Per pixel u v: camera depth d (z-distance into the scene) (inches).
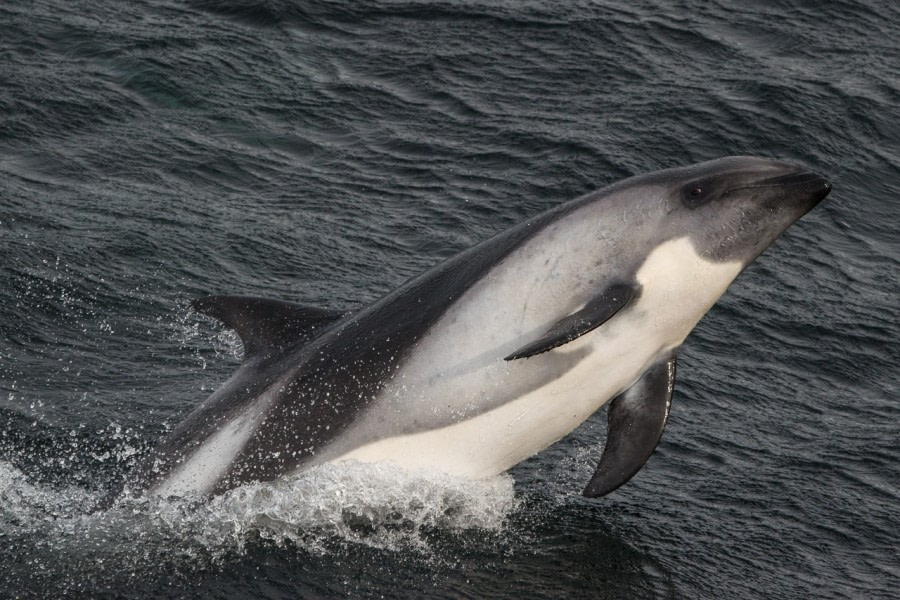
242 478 1291.8
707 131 2701.8
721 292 1330.0
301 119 2610.7
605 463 1330.0
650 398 1338.6
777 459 1595.7
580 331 1216.8
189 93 2632.9
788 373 1899.6
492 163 2503.7
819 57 3129.9
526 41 3043.8
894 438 1696.6
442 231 2226.9
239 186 2325.3
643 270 1278.3
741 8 3366.1
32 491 1328.7
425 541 1283.2
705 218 1289.4
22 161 2292.1
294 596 1171.3
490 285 1296.8
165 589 1167.0
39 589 1153.4
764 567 1317.7
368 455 1302.9
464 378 1290.6
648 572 1273.4
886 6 3462.1
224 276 1967.3
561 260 1285.7
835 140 2746.1
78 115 2490.2
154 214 2144.4
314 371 1318.9
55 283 1850.4
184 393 1593.3
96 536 1243.8
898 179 2655.0
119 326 1770.4
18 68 2630.4
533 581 1232.2
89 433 1469.0
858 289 2226.9
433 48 2972.4
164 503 1284.4
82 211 2116.1
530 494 1428.4
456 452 1320.1
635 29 3154.5
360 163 2469.2
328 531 1279.5
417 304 1331.2
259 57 2839.6
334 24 3041.3
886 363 1974.7
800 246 2367.1
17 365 1619.1
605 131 2657.5
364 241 2158.0
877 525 1441.9
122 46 2773.1
